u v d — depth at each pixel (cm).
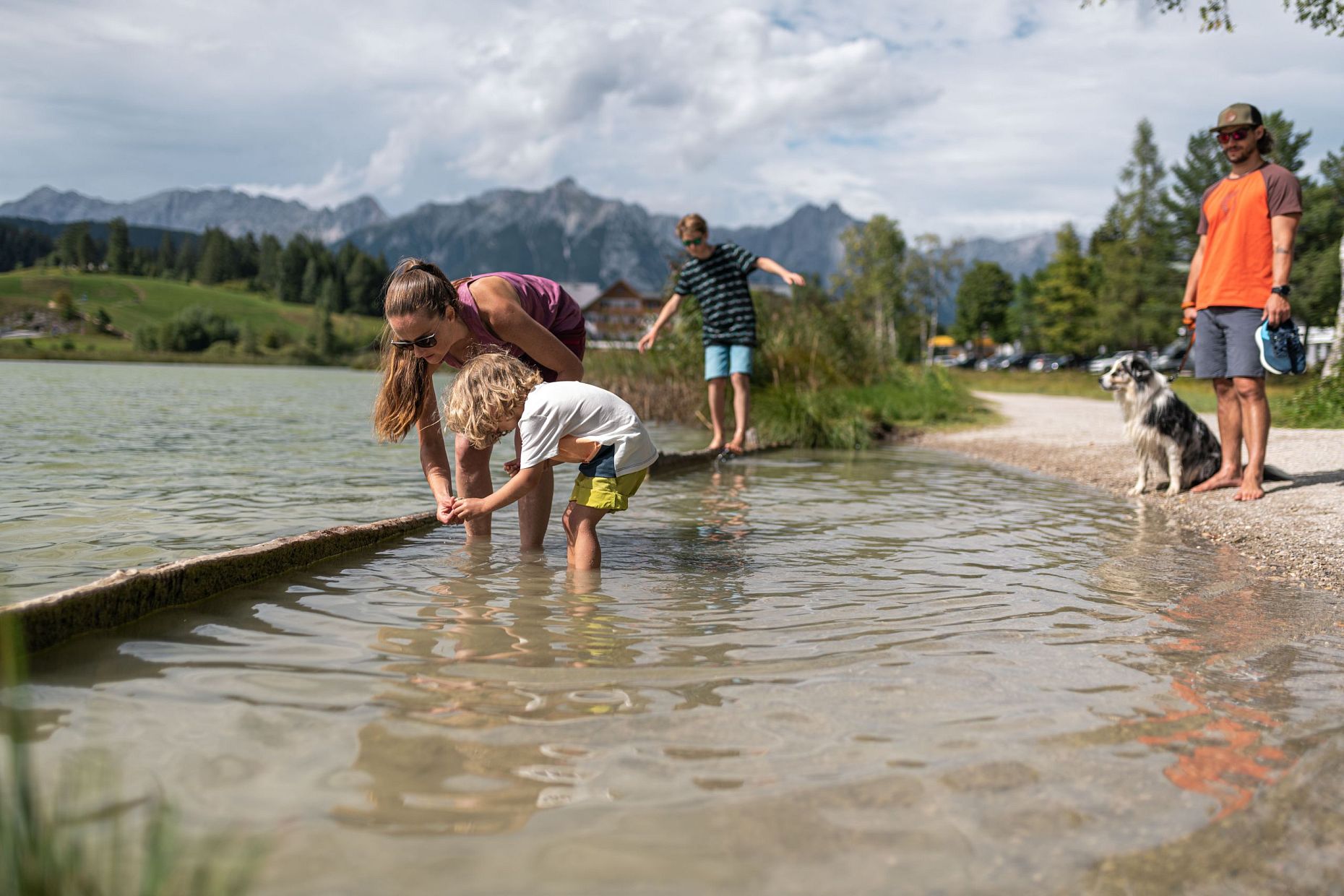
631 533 432
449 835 139
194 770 158
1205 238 579
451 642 243
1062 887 128
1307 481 587
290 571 326
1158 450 612
